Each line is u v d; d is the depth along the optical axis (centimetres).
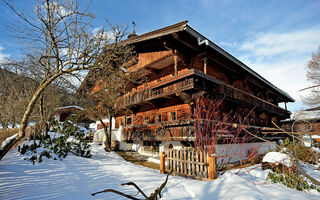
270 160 686
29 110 606
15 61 1039
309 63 2802
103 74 895
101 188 449
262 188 443
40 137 1305
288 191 442
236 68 1498
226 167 697
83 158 977
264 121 2067
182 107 1306
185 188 457
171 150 711
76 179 554
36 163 716
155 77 1609
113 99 1509
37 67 995
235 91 1437
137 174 649
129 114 1902
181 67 1370
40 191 423
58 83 1105
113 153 1476
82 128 2870
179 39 1088
